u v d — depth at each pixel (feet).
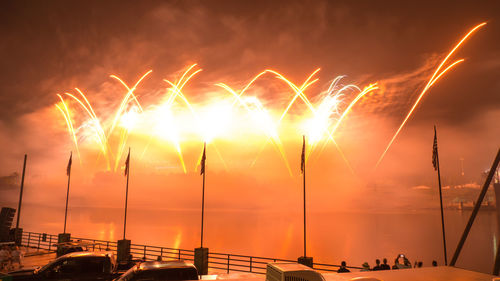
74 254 45.21
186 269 34.30
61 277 43.11
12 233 101.09
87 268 44.16
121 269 51.60
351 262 412.77
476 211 28.07
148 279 33.30
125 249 78.54
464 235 28.89
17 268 68.85
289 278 20.86
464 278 25.61
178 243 527.81
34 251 88.99
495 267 24.93
